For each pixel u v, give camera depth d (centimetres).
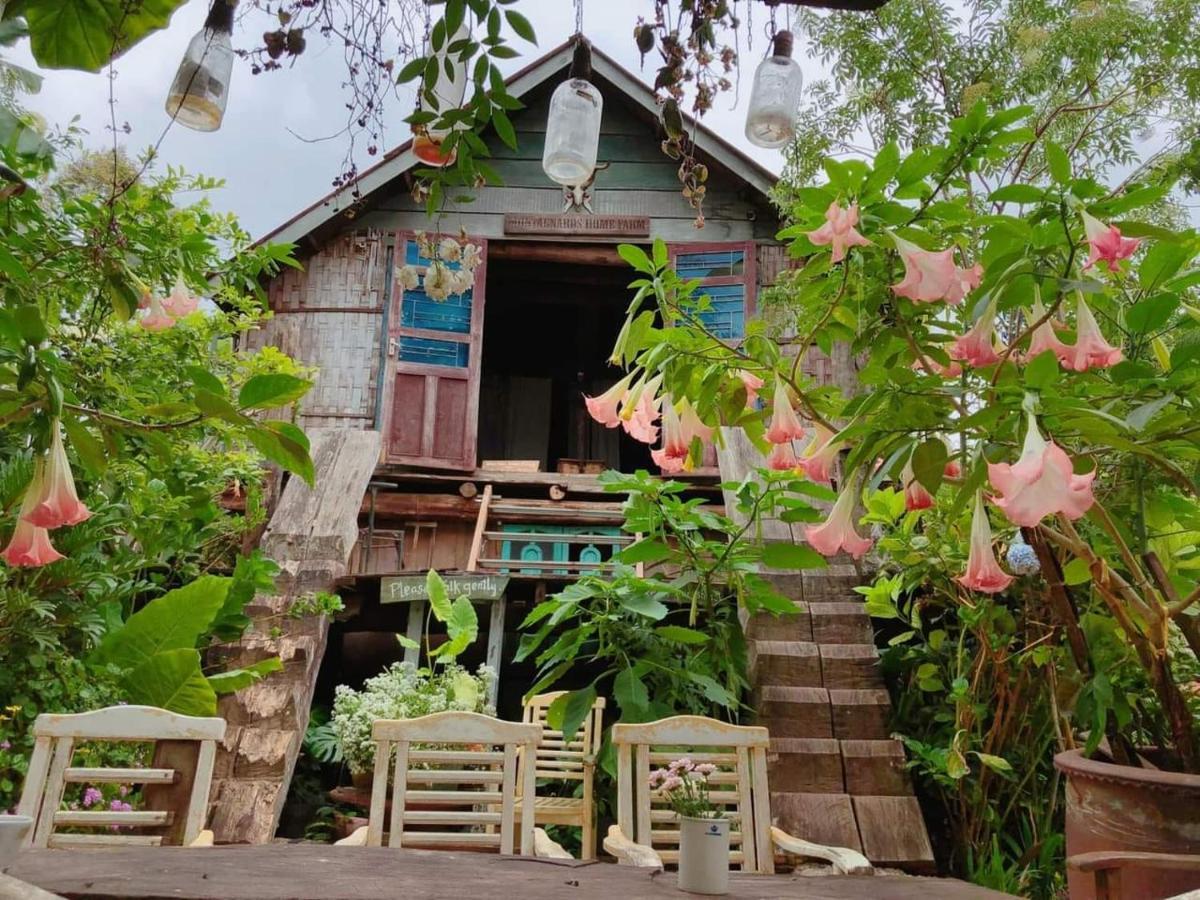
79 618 377
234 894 161
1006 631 396
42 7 178
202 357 461
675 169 807
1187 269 280
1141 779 226
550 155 189
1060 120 507
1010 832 430
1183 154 478
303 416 753
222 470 480
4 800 328
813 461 231
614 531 691
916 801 409
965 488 203
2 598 346
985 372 236
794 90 187
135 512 390
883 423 219
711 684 400
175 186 394
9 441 345
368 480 634
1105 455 276
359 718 448
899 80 511
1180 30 473
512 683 690
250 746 432
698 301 275
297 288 776
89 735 235
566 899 171
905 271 225
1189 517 283
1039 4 499
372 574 548
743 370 267
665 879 199
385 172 741
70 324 359
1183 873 219
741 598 432
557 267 891
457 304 789
